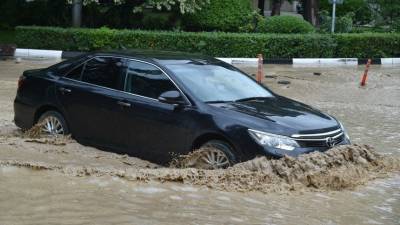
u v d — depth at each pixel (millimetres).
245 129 7219
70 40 25078
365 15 34875
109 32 24766
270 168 6980
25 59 22984
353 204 6539
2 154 7871
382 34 27094
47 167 7078
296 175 6965
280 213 6016
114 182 6641
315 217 5992
